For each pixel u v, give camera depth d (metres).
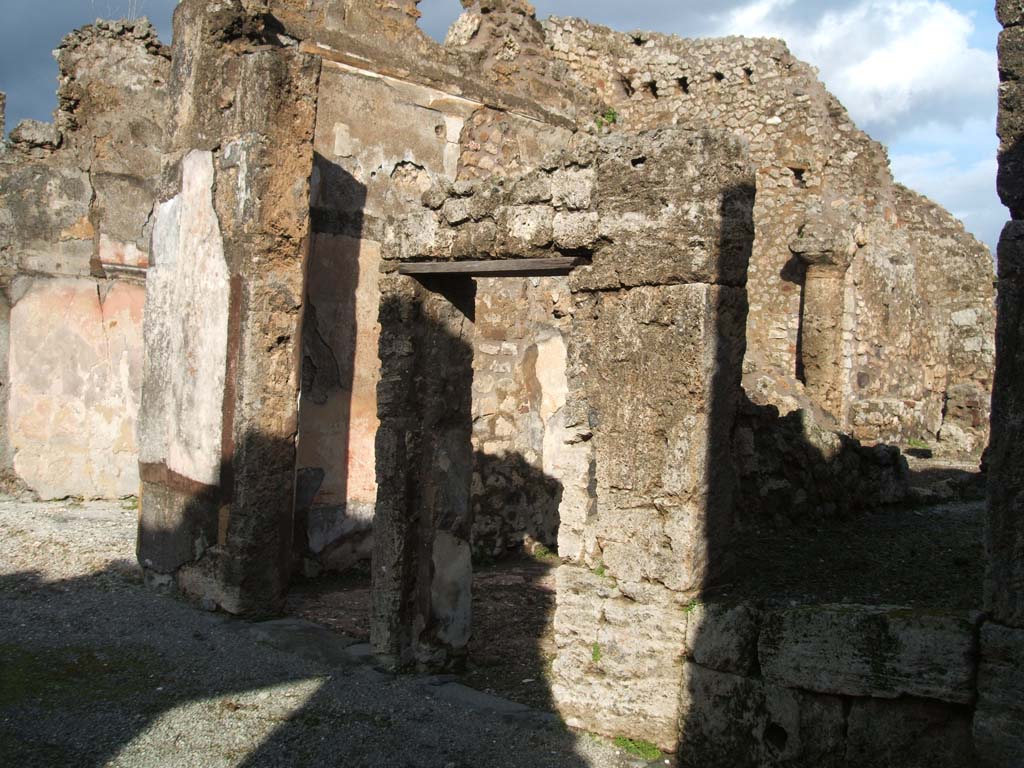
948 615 4.14
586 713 5.11
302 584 8.71
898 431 14.26
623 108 15.45
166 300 8.15
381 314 6.25
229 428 7.30
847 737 4.34
